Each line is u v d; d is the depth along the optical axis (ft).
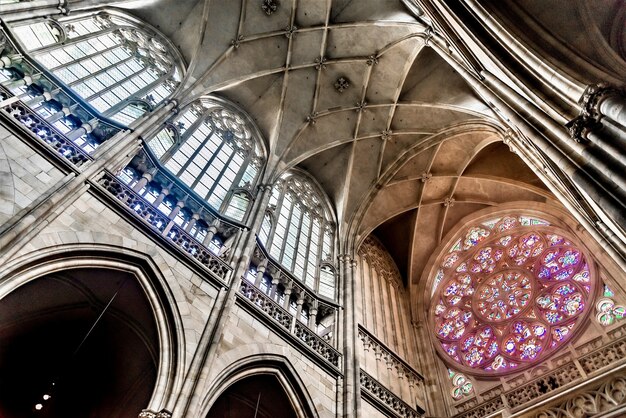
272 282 53.62
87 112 45.83
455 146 73.26
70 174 37.52
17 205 32.37
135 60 61.98
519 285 66.23
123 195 41.81
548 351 55.62
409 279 80.94
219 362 37.60
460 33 41.63
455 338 67.56
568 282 60.64
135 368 41.88
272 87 74.18
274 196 68.64
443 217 80.74
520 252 69.92
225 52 69.21
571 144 30.07
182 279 40.42
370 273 75.72
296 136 74.54
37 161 36.06
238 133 70.90
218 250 49.96
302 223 70.79
